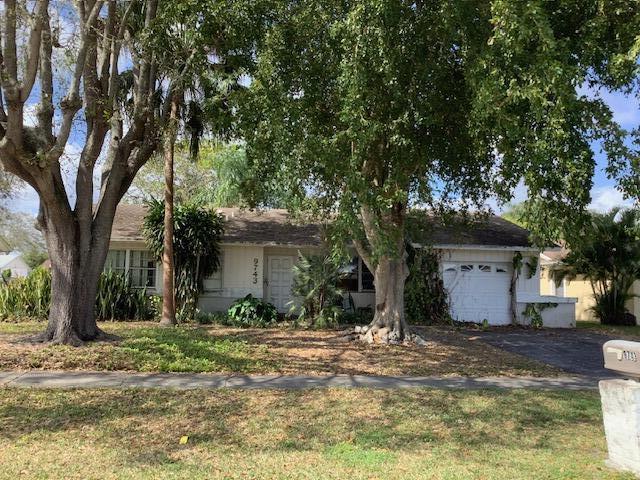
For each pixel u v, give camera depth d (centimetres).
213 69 1109
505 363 1199
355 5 888
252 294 1972
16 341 1139
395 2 828
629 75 779
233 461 567
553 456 599
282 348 1259
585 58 811
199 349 1156
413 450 615
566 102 725
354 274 2045
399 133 983
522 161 771
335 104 1045
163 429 673
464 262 2056
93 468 538
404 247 1423
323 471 543
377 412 770
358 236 918
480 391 915
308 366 1080
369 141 926
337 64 1002
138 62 1238
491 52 773
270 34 1009
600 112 799
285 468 550
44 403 768
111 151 1230
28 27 1045
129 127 1275
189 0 971
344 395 859
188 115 1430
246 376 983
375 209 1003
